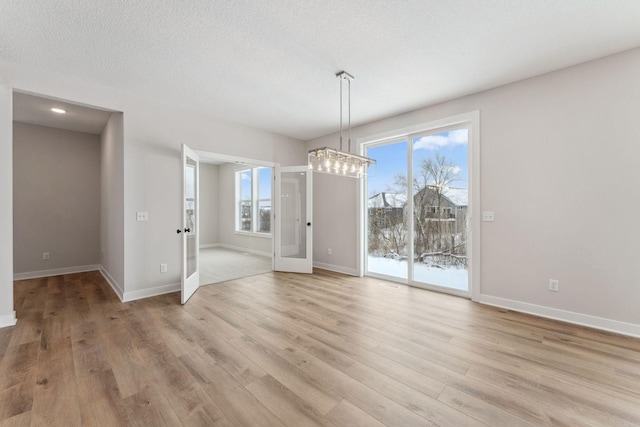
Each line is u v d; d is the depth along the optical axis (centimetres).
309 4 191
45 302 335
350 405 159
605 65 254
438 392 170
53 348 222
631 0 185
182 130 388
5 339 238
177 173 385
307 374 189
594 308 261
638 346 223
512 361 204
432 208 387
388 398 165
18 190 450
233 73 288
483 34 223
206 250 772
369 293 371
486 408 156
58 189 484
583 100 264
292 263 498
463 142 356
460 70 280
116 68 278
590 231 262
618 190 249
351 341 236
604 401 161
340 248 498
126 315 293
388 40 232
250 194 749
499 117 315
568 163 273
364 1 188
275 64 270
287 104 369
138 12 198
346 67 276
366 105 372
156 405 159
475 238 334
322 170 290
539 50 245
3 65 264
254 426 144
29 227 458
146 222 357
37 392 169
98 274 481
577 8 193
